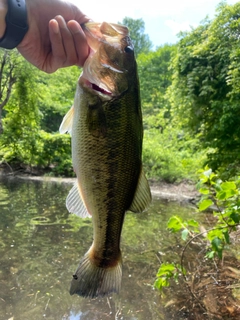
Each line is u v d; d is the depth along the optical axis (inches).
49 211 60.0
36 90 130.1
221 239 24.8
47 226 50.1
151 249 42.1
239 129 71.5
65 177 120.2
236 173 64.6
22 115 127.9
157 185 99.4
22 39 12.2
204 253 40.3
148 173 106.4
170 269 26.7
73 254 39.2
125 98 12.8
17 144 127.6
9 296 29.3
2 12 11.7
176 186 97.9
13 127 128.4
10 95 128.1
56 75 170.2
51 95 176.9
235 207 23.8
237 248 40.4
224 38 82.6
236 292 30.1
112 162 12.9
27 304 28.3
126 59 12.8
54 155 128.1
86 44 12.4
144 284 32.5
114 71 12.6
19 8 11.9
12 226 49.4
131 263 37.6
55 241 43.5
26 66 121.7
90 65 12.3
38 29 13.0
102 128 12.5
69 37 12.1
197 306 28.4
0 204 64.2
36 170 127.7
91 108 12.4
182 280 33.1
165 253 40.8
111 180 13.0
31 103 128.8
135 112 13.1
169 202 76.1
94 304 28.9
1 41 12.1
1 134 127.0
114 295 30.4
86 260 13.6
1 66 116.7
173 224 26.5
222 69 81.0
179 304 28.7
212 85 83.2
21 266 35.4
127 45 12.9
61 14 13.3
